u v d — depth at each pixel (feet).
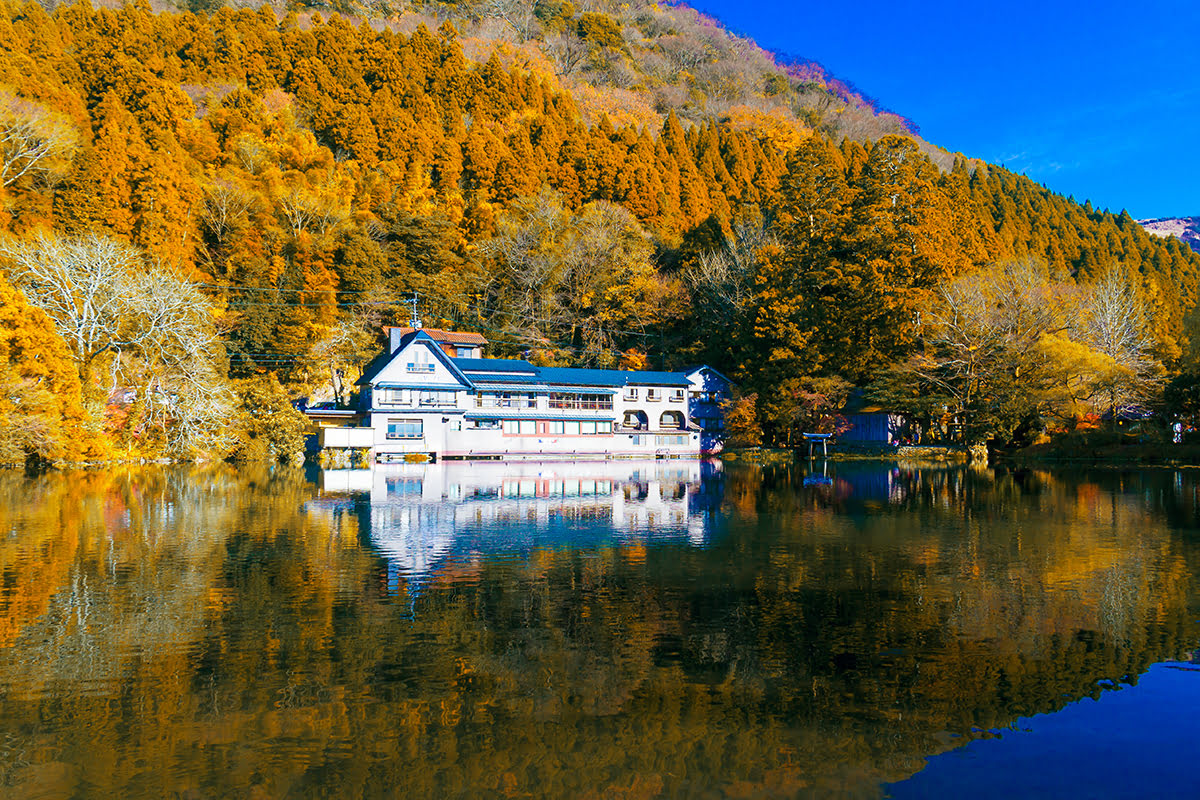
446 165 306.76
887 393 188.03
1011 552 58.85
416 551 59.11
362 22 392.27
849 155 357.82
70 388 134.72
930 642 36.27
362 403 206.90
